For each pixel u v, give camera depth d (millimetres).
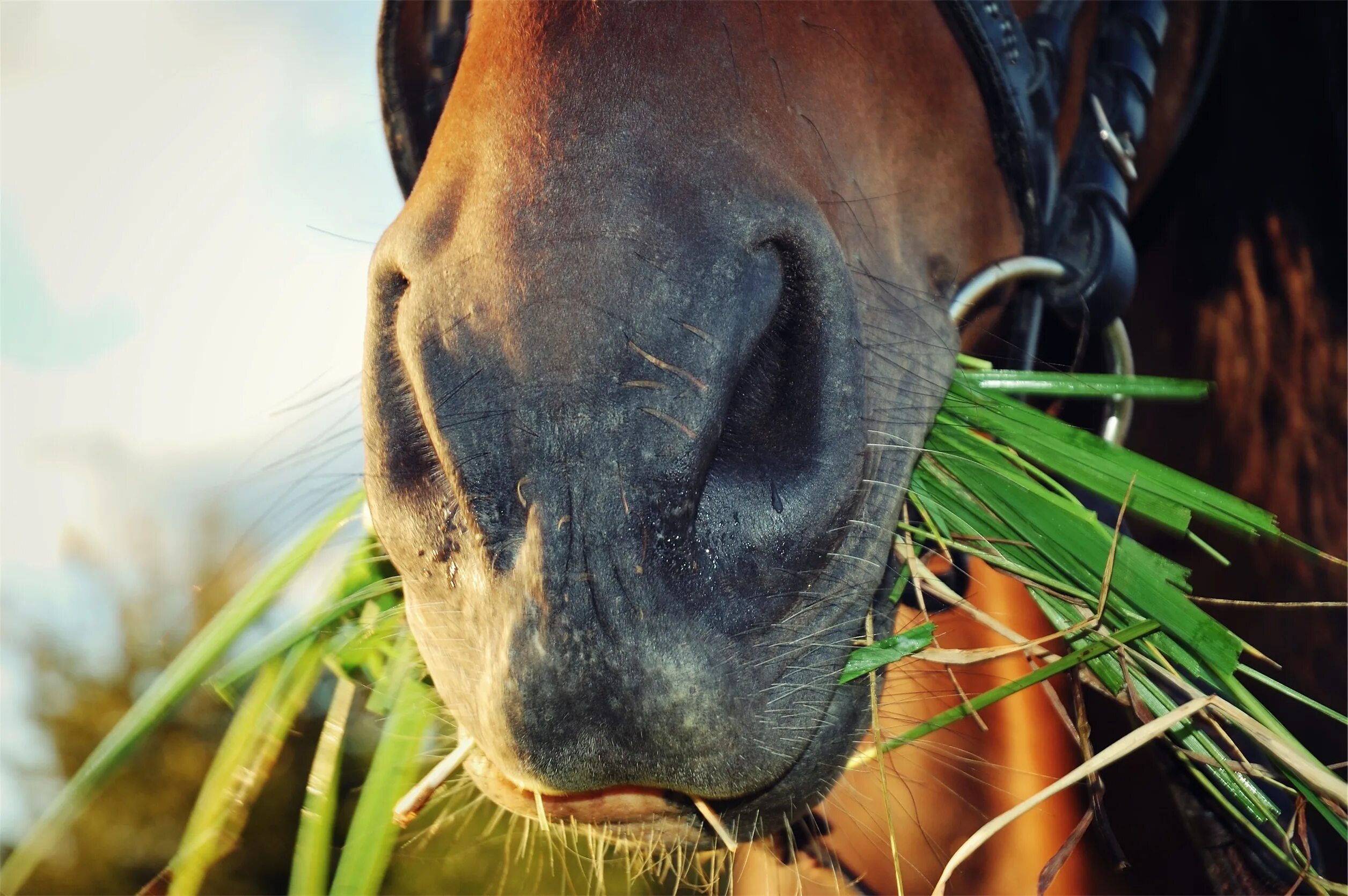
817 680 680
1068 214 838
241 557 820
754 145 677
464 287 649
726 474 657
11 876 773
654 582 637
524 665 633
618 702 636
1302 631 912
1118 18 854
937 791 872
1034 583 750
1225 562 724
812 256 670
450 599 658
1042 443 758
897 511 714
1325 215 975
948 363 758
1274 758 715
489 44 687
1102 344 855
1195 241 997
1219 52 929
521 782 644
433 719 773
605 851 751
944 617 876
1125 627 734
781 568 656
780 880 831
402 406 667
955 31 794
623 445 637
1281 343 960
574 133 660
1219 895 824
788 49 720
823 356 670
